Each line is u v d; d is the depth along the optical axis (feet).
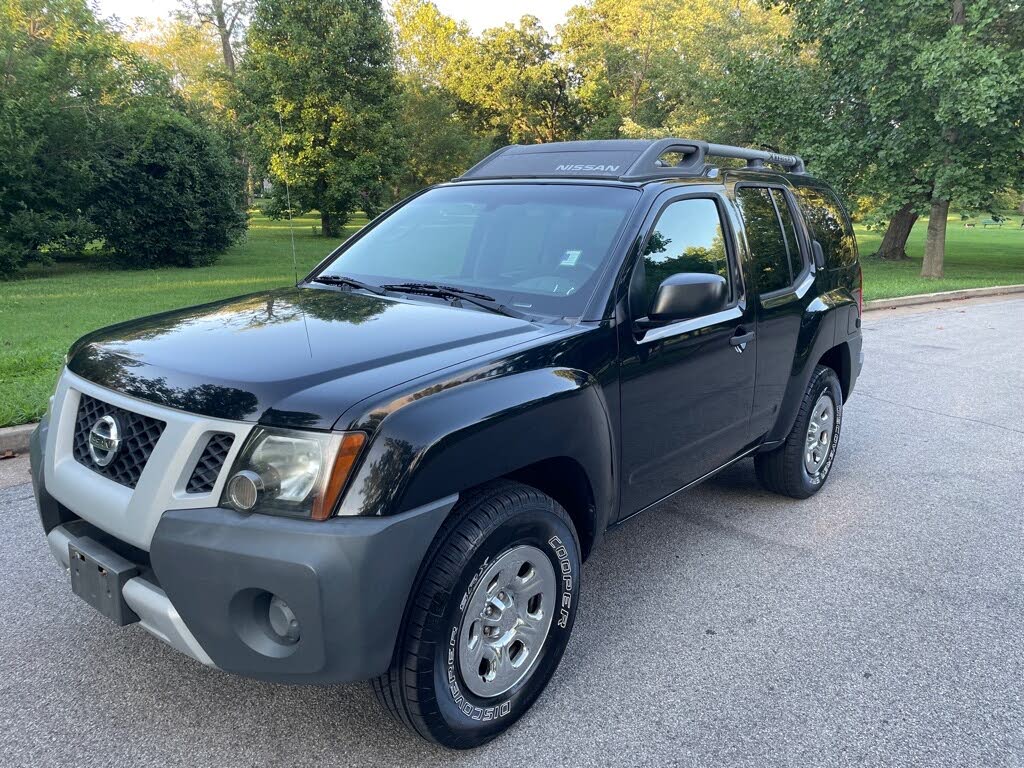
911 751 8.53
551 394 8.54
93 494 7.90
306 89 94.27
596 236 10.58
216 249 69.31
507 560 8.16
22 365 23.08
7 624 10.59
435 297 10.68
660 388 10.58
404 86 112.57
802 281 14.56
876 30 59.62
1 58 57.31
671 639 10.71
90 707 8.92
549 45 161.27
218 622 7.00
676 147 12.52
